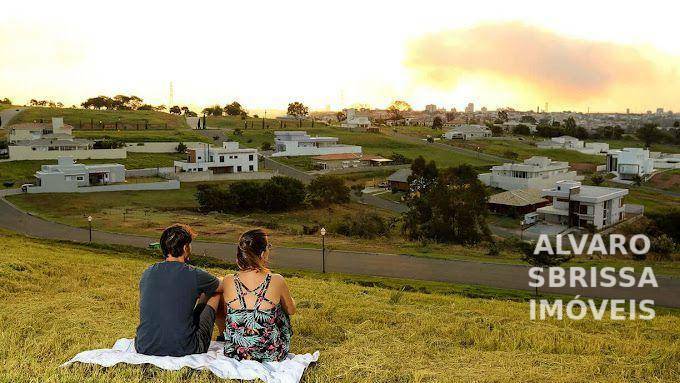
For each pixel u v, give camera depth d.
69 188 84.94
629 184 125.38
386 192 110.19
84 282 17.42
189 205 82.75
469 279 40.41
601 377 7.98
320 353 8.29
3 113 177.12
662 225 77.81
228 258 46.88
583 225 80.69
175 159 121.56
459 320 13.03
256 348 6.98
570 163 157.75
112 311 11.66
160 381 6.45
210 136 165.88
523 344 10.65
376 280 37.62
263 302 7.00
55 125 135.00
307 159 137.00
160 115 199.75
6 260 19.42
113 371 6.67
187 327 7.03
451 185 67.75
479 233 66.62
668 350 9.85
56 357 7.65
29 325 9.52
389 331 10.88
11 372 6.80
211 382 6.47
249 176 109.31
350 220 70.81
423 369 7.87
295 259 47.34
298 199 89.06
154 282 7.05
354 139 175.50
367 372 7.53
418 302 18.83
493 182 112.75
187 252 7.34
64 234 57.91
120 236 57.44
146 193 88.69
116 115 188.12
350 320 12.73
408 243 59.22
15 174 95.62
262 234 7.24
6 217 67.44
